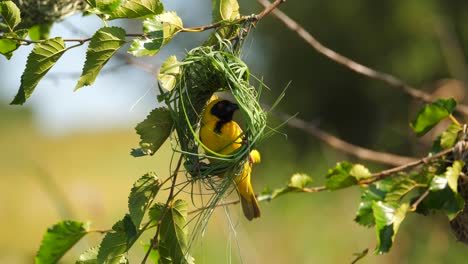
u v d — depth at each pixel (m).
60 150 30.70
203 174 5.50
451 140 6.30
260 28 24.77
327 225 14.20
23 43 5.00
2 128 32.62
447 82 14.69
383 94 23.77
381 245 5.50
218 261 12.41
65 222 5.34
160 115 5.28
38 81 4.95
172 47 23.77
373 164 18.69
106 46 4.78
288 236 13.98
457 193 5.70
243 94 5.46
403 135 22.12
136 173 25.53
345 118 24.84
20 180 25.16
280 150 19.84
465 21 22.69
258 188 18.70
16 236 19.83
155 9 4.88
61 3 6.20
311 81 24.92
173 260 5.45
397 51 23.80
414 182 5.75
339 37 24.53
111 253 5.26
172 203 5.33
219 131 6.22
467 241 6.33
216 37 5.49
